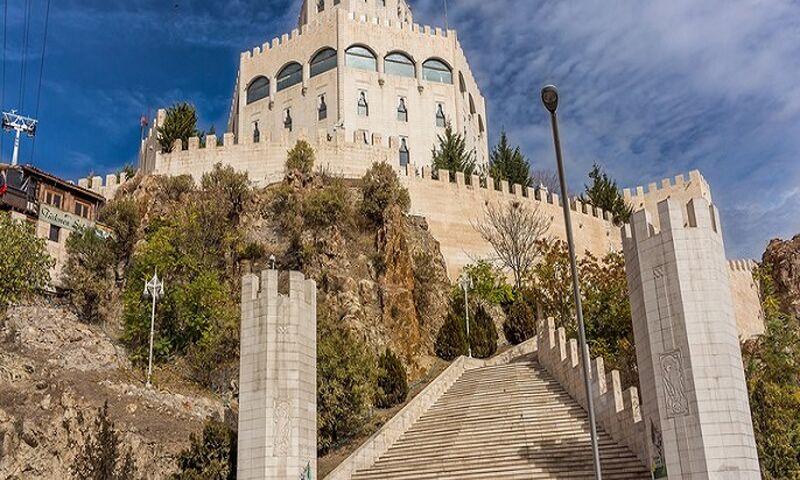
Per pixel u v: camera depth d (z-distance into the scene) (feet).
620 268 175.52
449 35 263.08
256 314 107.14
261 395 102.63
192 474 105.91
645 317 90.02
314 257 166.50
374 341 153.38
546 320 139.95
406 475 109.70
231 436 111.45
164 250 160.97
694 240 88.79
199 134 216.33
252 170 196.13
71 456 108.78
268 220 179.42
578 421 112.47
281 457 100.01
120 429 112.47
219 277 165.58
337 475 111.24
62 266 165.27
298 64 253.03
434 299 176.45
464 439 116.67
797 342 169.58
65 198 178.91
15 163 180.14
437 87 254.47
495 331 176.55
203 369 141.49
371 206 179.63
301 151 191.93
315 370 109.19
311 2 281.95
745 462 80.23
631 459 98.22
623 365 147.02
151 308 149.59
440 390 139.95
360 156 203.41
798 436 120.98
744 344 171.94
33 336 131.44
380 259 168.96
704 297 86.48
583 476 97.30
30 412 109.50
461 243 203.51
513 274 204.44
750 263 273.13
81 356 131.13
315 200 174.40
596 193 251.60
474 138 272.51
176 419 121.49
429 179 206.80
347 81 242.58
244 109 259.60
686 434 82.38
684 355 84.79
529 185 242.99
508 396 128.16
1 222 147.13
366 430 131.75
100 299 163.43
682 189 262.88
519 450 108.17
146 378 132.98
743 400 83.61
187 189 186.60
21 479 103.45
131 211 177.58
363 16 255.50
